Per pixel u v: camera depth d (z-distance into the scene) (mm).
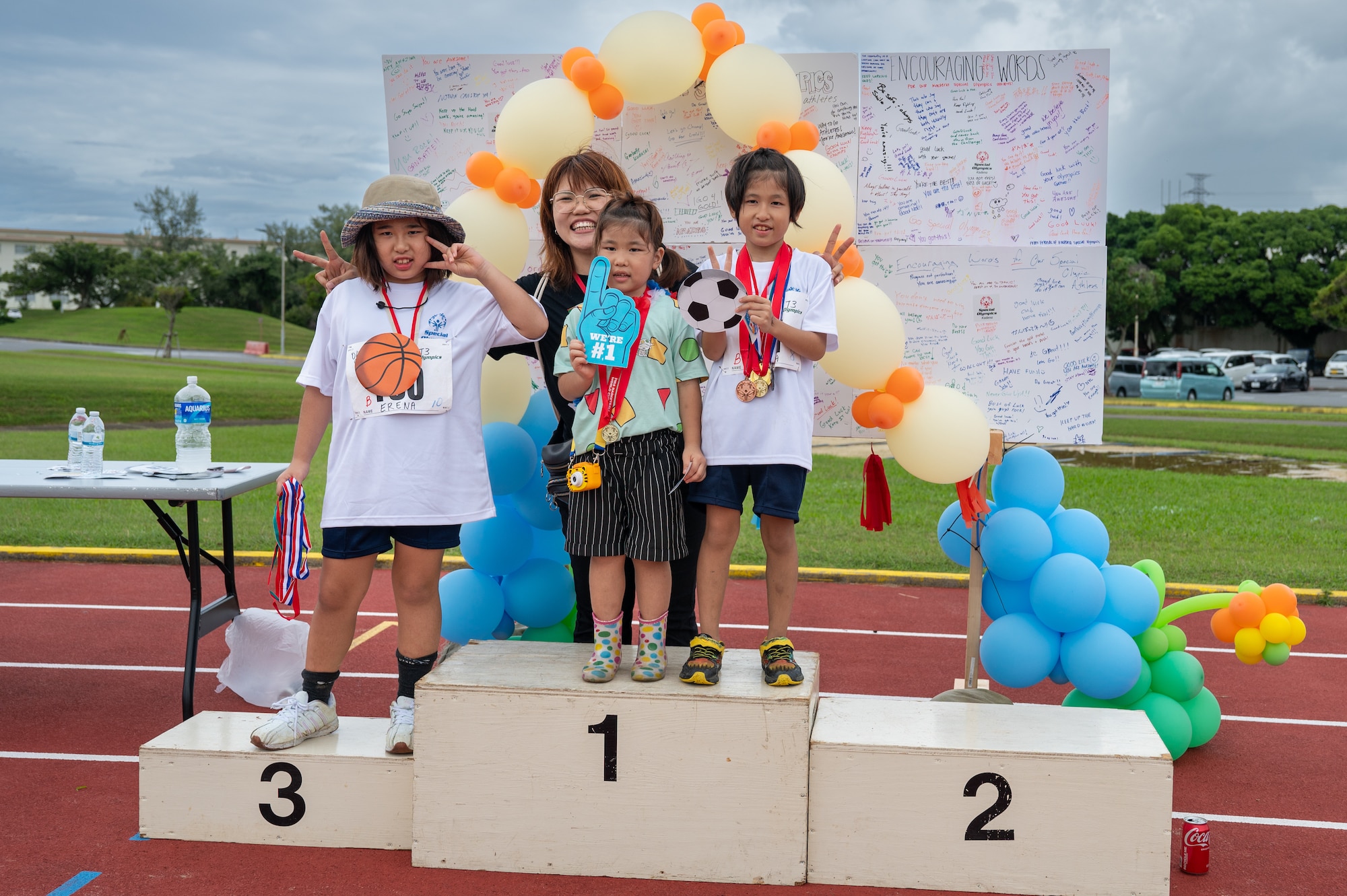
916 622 7195
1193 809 4145
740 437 3568
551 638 4918
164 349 57875
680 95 4828
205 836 3639
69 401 22922
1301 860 3688
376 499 3531
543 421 4910
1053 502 4766
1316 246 59188
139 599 7336
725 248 4953
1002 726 3533
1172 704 4570
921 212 4863
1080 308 4785
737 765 3322
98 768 4336
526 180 4559
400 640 3766
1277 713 5387
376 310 3619
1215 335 63625
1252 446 19531
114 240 111250
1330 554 9281
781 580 3668
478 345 3695
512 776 3395
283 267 70875
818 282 3705
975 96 4812
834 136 4879
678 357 3498
